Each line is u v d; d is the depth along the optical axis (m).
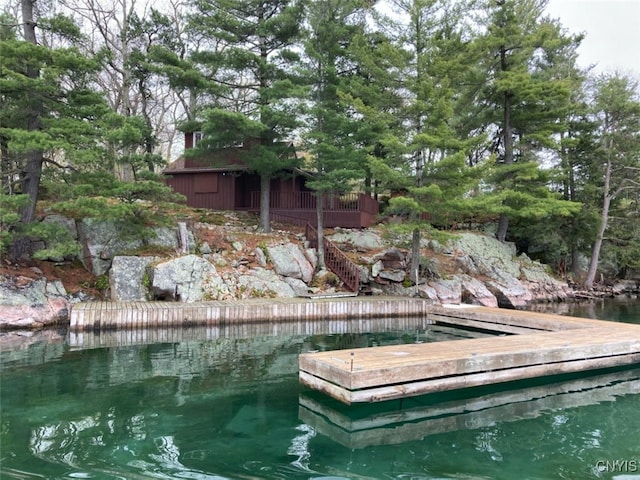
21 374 6.23
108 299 11.92
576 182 21.77
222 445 4.02
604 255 22.42
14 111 10.72
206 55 14.88
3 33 10.83
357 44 15.05
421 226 14.20
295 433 4.39
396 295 14.96
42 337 9.08
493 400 5.75
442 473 3.59
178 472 3.43
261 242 15.52
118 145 12.86
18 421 4.43
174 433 4.25
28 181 11.50
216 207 20.23
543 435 4.50
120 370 6.57
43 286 11.04
